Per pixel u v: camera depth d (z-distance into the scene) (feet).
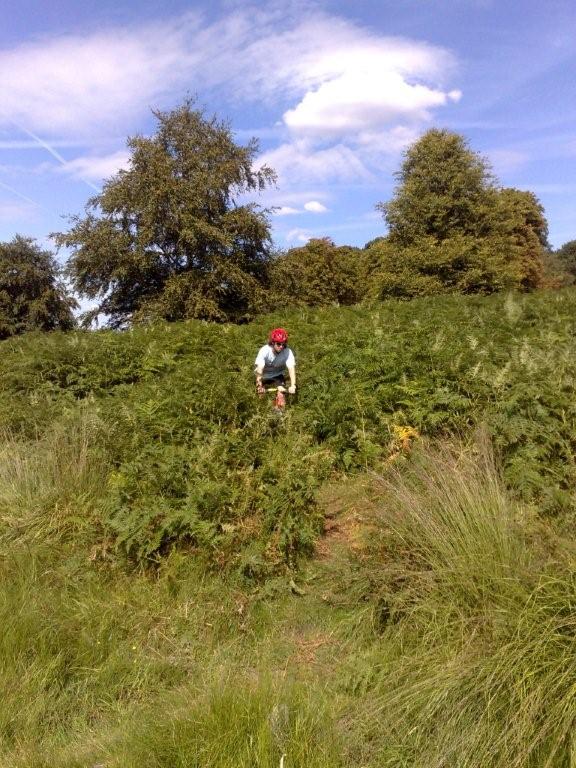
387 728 9.09
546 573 9.85
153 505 14.20
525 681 8.62
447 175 102.37
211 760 8.66
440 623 10.41
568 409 15.52
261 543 13.71
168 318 92.27
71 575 13.80
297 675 10.76
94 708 10.54
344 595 12.46
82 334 47.78
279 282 100.99
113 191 92.17
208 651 11.65
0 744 9.63
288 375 24.76
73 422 21.21
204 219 92.27
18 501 16.38
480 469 13.57
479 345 22.89
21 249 119.34
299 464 15.55
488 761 8.16
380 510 13.33
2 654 11.22
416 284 90.12
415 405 18.88
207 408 19.72
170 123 94.22
